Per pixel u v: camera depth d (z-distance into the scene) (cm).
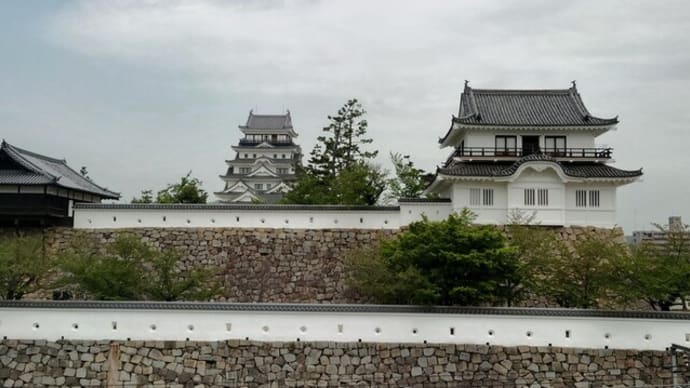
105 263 2866
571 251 3130
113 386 2494
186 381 2505
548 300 3219
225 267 3581
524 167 3666
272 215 3728
